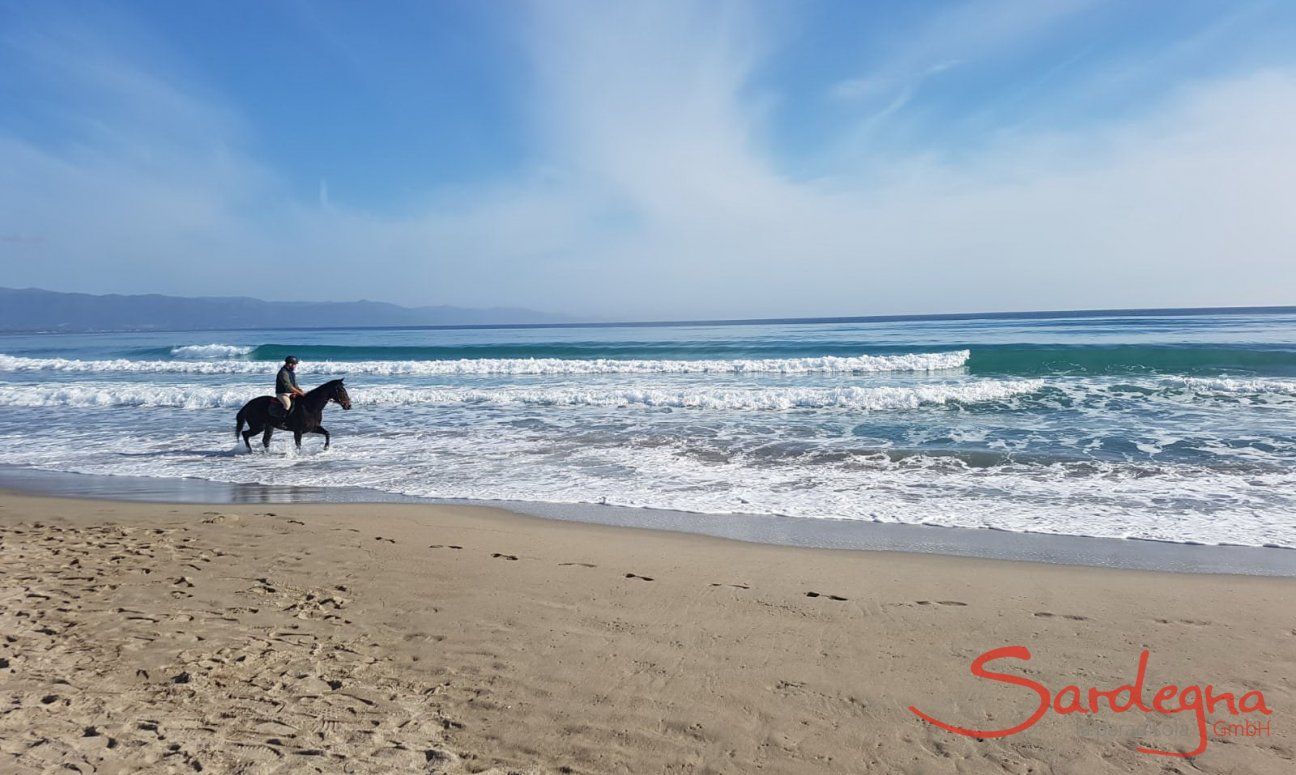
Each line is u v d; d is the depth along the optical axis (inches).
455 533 307.9
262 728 139.2
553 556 271.6
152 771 122.7
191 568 248.1
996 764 133.9
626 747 137.0
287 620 199.2
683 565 260.5
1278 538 297.1
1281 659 176.9
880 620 203.9
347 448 543.2
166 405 771.4
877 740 141.2
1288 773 130.3
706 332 2726.4
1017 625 200.4
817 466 450.0
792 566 259.8
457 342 2070.6
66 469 479.2
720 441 531.8
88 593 218.8
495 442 552.1
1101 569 257.6
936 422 581.6
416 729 141.3
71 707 145.2
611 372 1003.3
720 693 159.5
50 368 1197.7
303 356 1432.1
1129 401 638.5
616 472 447.8
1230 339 1227.9
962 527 322.7
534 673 168.1
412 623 198.5
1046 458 451.5
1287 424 526.9
